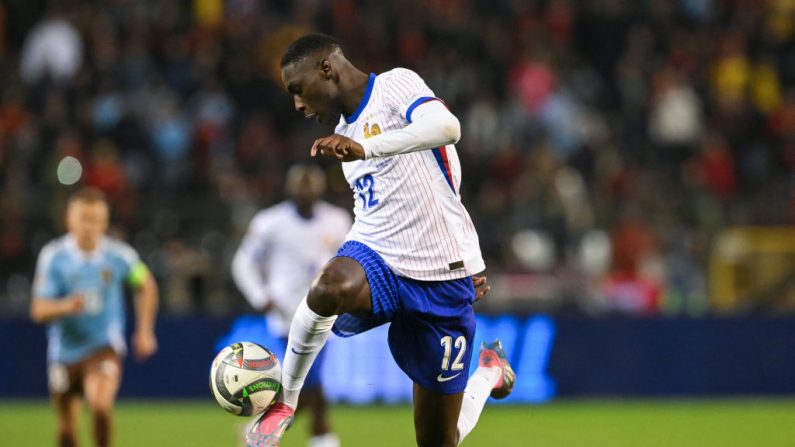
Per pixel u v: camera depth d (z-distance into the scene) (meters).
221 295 48.06
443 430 19.08
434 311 18.41
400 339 18.80
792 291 54.16
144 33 61.16
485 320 46.31
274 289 32.22
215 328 45.31
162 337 45.19
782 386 48.78
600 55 68.62
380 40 63.47
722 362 48.47
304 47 18.25
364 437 36.47
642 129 64.88
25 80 59.94
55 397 27.70
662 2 70.44
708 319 48.47
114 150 55.34
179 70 59.88
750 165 63.88
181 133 56.81
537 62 63.84
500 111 61.66
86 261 27.66
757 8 73.31
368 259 18.08
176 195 53.81
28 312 46.25
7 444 34.09
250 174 55.00
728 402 47.81
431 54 63.50
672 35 69.31
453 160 18.59
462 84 61.84
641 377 47.91
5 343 44.75
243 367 18.36
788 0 73.94
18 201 49.91
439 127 17.02
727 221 58.34
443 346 18.61
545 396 47.03
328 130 56.09
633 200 57.09
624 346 47.81
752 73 70.75
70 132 55.06
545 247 52.75
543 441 36.19
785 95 71.19
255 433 18.38
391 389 45.31
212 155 56.12
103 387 27.19
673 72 66.69
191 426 38.78
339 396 44.91
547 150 57.03
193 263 47.66
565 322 47.44
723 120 65.62
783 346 48.88
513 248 51.12
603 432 38.41
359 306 17.95
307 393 29.73
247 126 58.75
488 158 58.16
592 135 62.78
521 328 46.81
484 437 37.09
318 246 32.19
